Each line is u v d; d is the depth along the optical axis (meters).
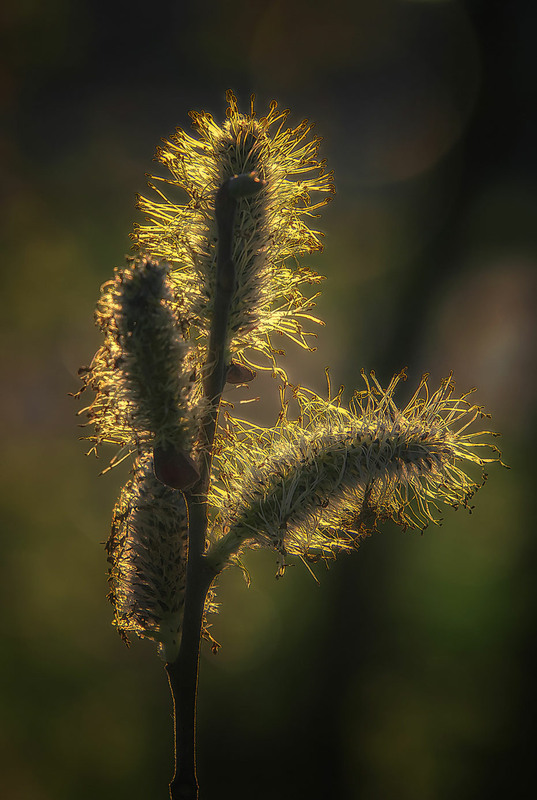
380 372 1.08
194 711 0.47
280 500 0.47
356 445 0.48
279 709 1.08
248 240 0.47
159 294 0.46
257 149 0.47
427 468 0.48
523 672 1.11
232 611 1.19
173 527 0.47
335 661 1.08
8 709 1.08
